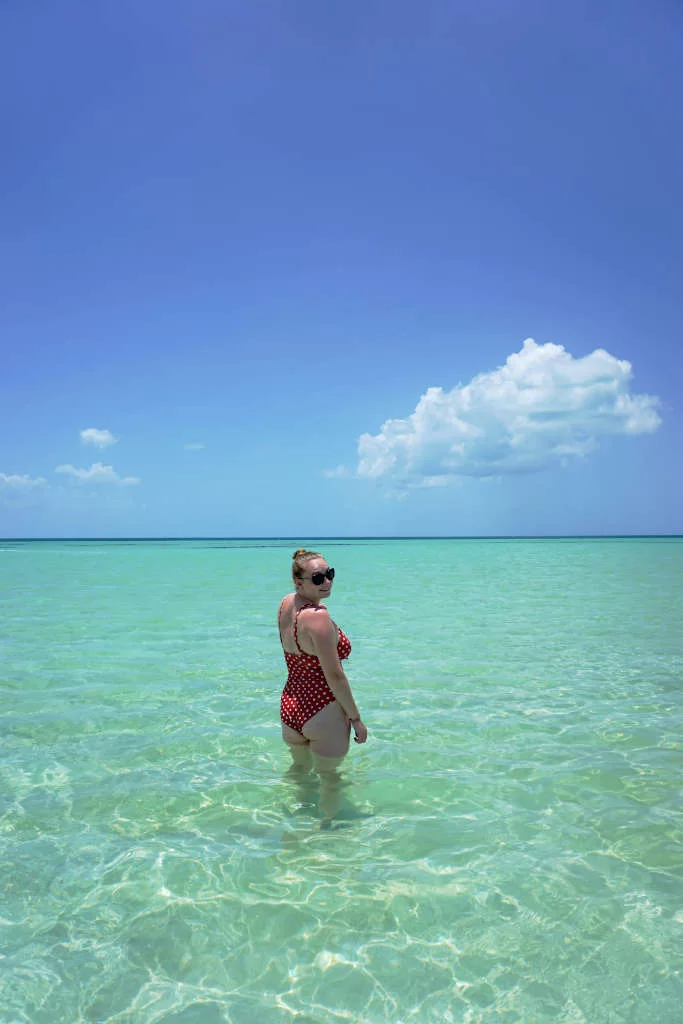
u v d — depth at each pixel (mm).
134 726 6207
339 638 5121
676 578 25109
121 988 2686
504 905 3246
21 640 10781
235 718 6461
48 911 3197
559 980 2725
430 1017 2521
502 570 31281
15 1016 2518
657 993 2643
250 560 46250
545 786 4758
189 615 14016
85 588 21266
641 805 4426
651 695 7277
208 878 3500
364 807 4418
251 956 2885
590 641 10609
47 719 6410
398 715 6535
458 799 4539
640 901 3273
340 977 2754
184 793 4652
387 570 31719
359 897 3324
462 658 9250
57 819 4230
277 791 4695
